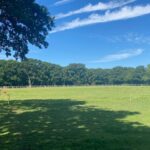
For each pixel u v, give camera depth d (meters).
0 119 39.44
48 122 36.81
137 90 109.56
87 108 53.38
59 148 22.59
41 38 28.16
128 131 29.83
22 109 51.59
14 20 26.19
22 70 176.12
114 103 62.59
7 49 28.17
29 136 27.73
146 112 46.69
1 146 23.62
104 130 30.66
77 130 30.94
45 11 27.77
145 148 22.30
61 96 84.06
